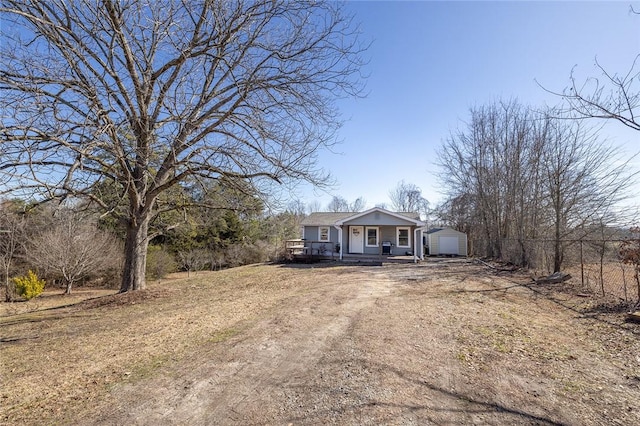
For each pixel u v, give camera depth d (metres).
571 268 12.27
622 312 6.46
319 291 9.51
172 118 8.02
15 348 5.05
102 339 5.31
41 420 2.81
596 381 3.48
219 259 24.95
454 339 4.88
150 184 10.23
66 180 6.31
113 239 17.97
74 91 6.86
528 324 5.71
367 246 21.84
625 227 10.73
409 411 2.87
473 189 23.72
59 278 17.62
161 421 2.77
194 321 6.24
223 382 3.51
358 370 3.76
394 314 6.47
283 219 15.77
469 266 16.91
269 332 5.35
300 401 3.08
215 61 8.69
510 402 3.03
